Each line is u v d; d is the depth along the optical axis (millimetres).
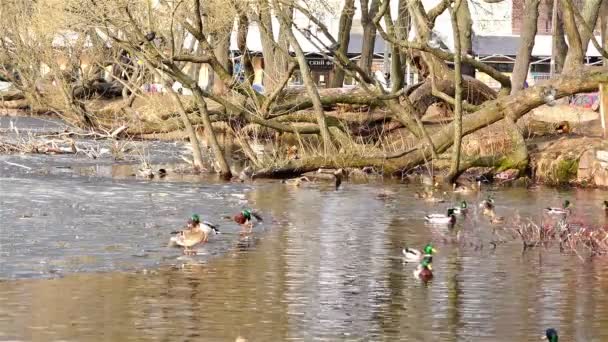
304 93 44750
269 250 23484
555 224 27422
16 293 18641
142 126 47719
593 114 44750
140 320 17234
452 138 38594
